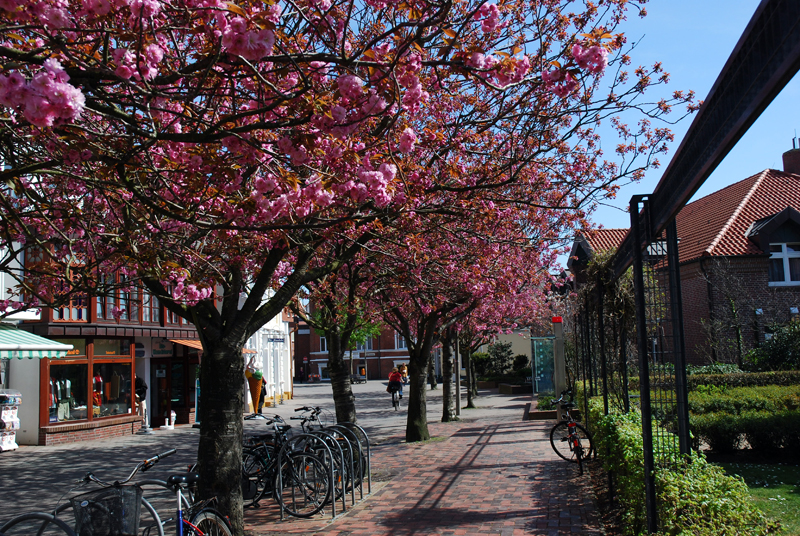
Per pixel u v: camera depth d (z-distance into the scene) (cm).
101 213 719
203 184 480
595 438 923
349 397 1120
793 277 2342
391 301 1373
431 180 683
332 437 845
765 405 1245
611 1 761
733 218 2497
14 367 1658
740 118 285
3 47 328
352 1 383
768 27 246
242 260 689
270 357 3241
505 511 763
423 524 721
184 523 517
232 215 480
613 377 996
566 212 1070
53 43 329
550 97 718
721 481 461
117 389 1892
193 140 385
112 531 457
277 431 930
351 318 1132
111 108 390
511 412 2217
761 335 2253
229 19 347
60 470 1232
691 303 2475
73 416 1723
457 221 923
